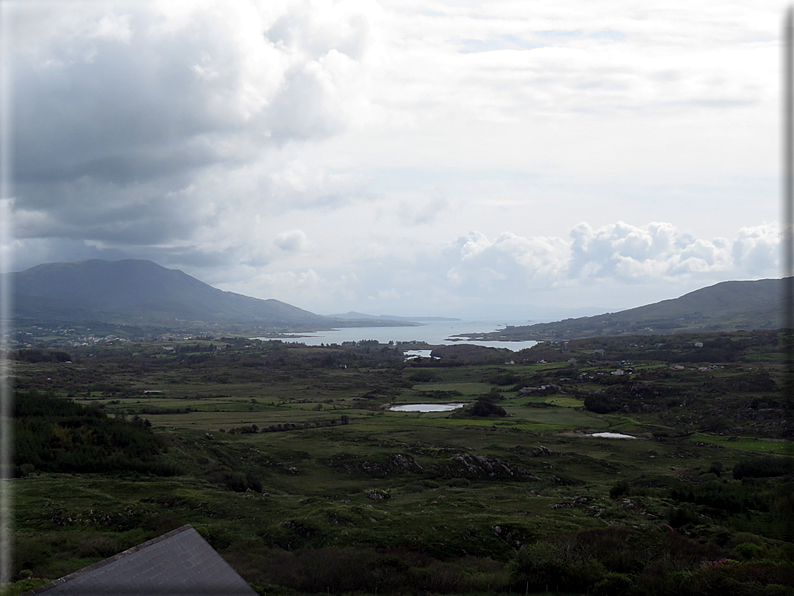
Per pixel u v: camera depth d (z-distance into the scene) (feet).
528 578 123.03
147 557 69.62
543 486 263.90
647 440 390.42
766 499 186.80
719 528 153.99
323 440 340.59
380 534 158.30
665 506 188.34
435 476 276.41
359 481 264.31
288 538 157.28
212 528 162.30
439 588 123.03
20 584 104.47
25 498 180.14
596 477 290.35
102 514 168.35
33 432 244.63
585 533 148.36
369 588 123.85
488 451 327.47
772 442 383.45
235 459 287.89
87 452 239.91
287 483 257.75
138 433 272.51
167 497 190.80
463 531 161.38
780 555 127.44
